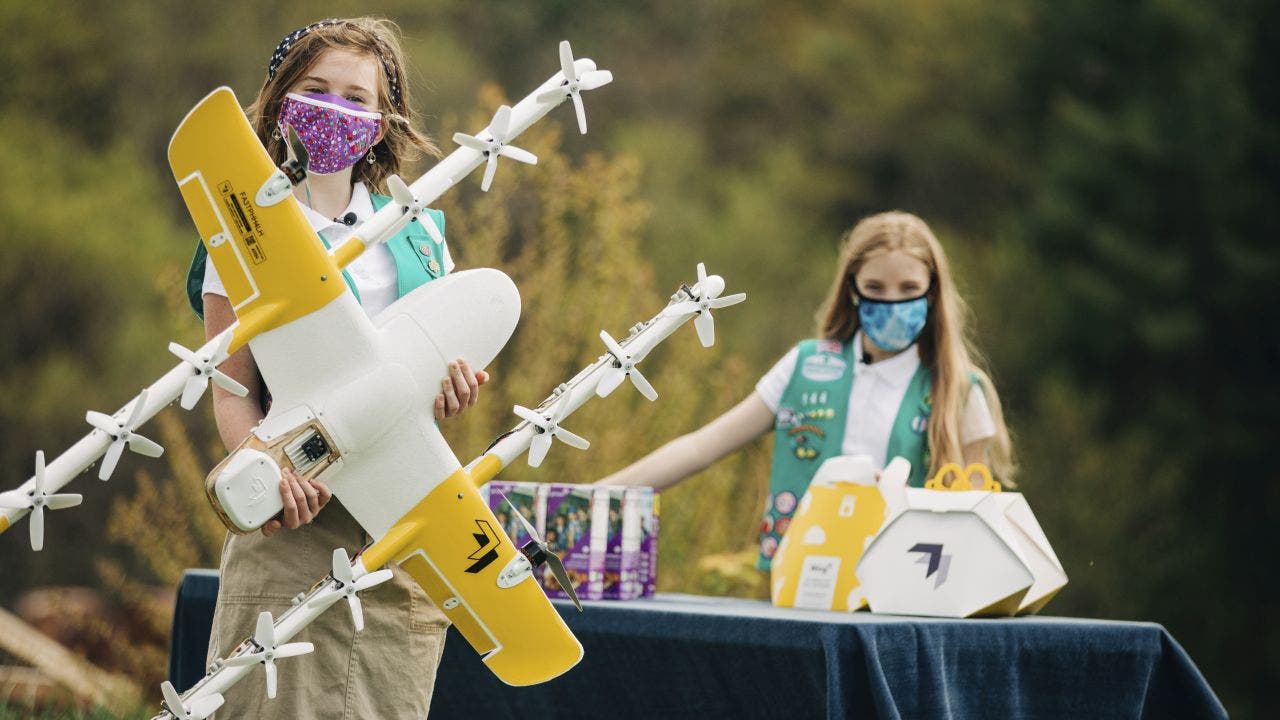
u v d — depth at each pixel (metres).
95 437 5.79
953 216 42.56
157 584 30.33
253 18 38.25
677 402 17.89
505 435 6.34
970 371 10.10
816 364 10.26
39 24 36.19
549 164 19.06
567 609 8.06
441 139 26.91
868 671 6.82
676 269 39.72
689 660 7.54
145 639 17.42
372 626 6.42
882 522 8.34
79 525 30.97
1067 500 28.41
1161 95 36.16
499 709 8.33
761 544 10.24
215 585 8.95
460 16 42.72
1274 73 34.34
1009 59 41.25
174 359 32.56
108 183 35.06
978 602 7.70
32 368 33.16
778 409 10.29
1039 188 37.69
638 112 45.44
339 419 5.91
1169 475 29.08
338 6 39.28
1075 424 29.52
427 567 6.15
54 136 36.12
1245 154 33.94
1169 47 36.62
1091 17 38.31
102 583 30.27
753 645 7.20
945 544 7.89
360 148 6.48
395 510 6.09
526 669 6.26
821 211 43.62
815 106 46.22
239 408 6.32
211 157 5.90
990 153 41.31
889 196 43.66
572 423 17.23
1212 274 33.50
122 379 32.62
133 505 17.95
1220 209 33.62
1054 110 38.72
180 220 36.69
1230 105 33.97
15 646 15.20
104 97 37.19
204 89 37.75
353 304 6.02
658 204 40.81
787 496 10.15
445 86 38.28
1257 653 29.33
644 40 46.41
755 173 44.91
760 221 40.97
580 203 19.28
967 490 8.37
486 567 6.16
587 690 8.00
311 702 6.27
